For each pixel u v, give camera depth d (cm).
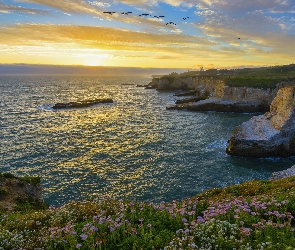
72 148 4712
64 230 955
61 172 3641
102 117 7919
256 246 788
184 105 9469
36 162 4012
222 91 9488
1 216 1338
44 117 7812
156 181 3356
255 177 3494
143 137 5462
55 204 2823
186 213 1096
